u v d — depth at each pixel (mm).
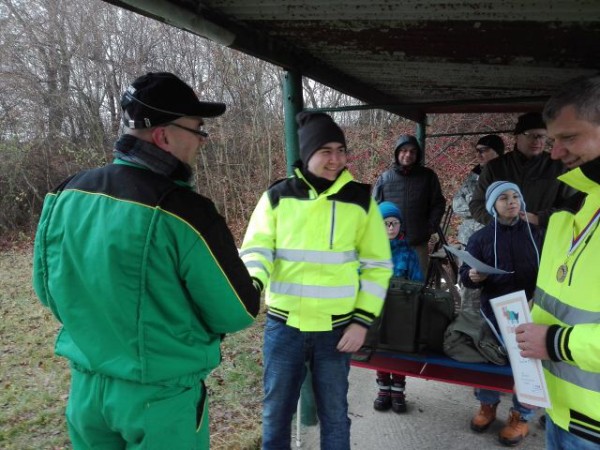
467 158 11547
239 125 12086
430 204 4191
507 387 2383
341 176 2014
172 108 1320
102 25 12531
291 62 2666
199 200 1354
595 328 1238
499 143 4207
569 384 1345
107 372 1311
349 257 1998
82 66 12680
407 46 2562
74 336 1345
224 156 12195
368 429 2922
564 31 2141
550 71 3018
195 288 1335
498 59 2754
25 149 12055
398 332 2492
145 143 1344
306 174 2023
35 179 12312
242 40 2244
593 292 1278
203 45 12047
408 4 1923
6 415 3406
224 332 1470
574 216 1414
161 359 1313
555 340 1329
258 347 4387
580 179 1313
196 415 1434
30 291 7188
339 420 2068
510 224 2541
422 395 3338
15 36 12133
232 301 1393
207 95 12062
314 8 2016
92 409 1368
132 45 12648
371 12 2039
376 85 3908
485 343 2410
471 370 2582
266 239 2041
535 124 3088
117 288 1261
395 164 4312
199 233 1308
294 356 2029
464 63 2914
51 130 12430
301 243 1974
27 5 12391
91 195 1318
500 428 2893
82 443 1457
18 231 12180
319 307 1957
